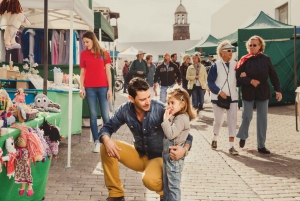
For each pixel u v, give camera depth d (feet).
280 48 44.16
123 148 12.39
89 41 19.98
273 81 21.20
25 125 11.30
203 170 18.08
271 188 15.42
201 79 36.40
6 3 14.67
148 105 11.14
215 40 70.33
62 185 15.20
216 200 13.96
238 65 21.33
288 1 57.21
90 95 20.56
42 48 32.09
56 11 25.17
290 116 36.55
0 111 10.84
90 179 16.16
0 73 21.47
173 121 10.90
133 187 15.25
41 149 10.93
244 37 41.34
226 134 27.91
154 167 11.59
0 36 29.63
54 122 14.44
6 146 9.89
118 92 80.84
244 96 21.42
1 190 10.42
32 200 12.38
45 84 16.42
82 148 22.53
